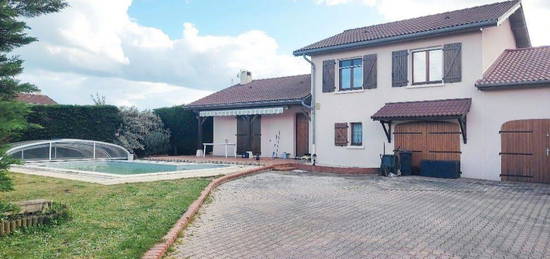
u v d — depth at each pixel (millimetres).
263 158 25469
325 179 17375
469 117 17812
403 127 19594
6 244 7031
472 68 17828
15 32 8047
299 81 28000
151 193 12273
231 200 12430
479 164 17531
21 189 12867
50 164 22906
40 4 8414
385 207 11359
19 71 8094
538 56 18406
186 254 7125
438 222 9547
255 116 26172
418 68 19594
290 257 6992
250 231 8719
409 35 18938
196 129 30172
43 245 7012
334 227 9078
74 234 7676
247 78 32156
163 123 31234
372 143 20672
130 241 7238
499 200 12398
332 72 22188
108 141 27781
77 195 11844
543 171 16109
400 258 6918
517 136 16672
